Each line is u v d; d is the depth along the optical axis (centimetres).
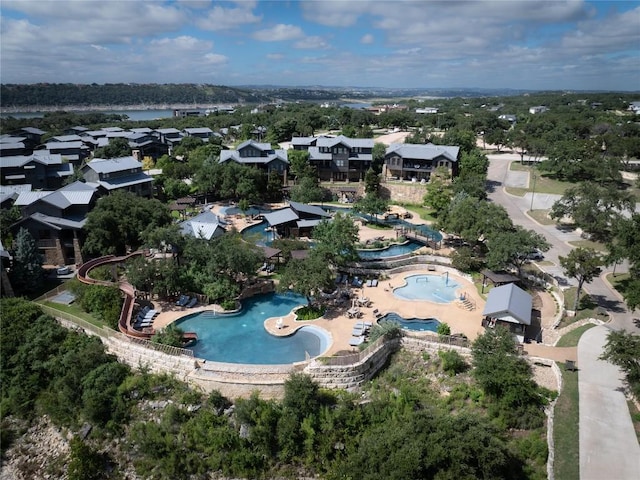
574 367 4238
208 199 10888
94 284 5725
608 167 10512
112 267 6388
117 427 4369
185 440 4088
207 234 7188
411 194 10931
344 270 6931
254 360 4788
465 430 3238
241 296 6094
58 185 10712
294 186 11212
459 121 19988
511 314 4819
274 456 4000
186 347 5012
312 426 4006
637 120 17388
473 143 13700
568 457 3284
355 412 4081
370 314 5675
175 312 5681
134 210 7325
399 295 6278
